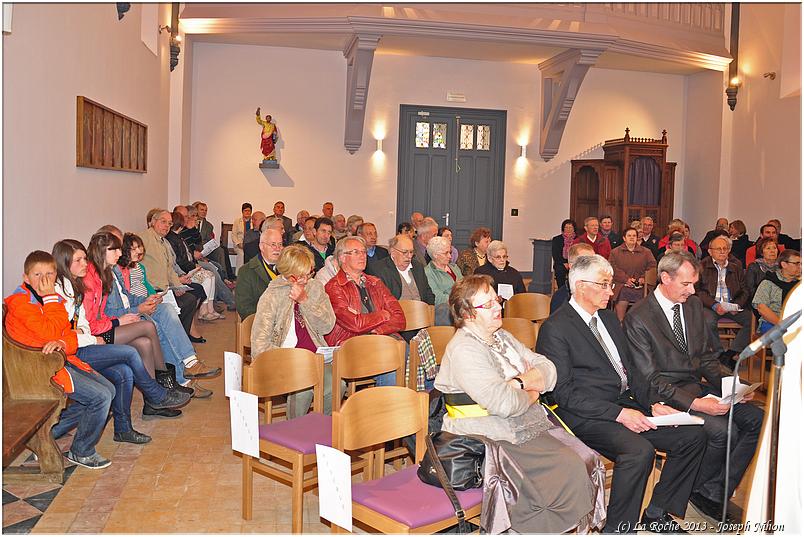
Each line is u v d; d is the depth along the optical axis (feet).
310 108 40.47
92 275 15.11
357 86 38.24
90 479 12.93
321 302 14.19
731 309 22.44
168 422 16.42
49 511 11.53
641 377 12.18
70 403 13.98
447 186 42.83
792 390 6.82
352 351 12.50
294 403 13.14
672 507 11.44
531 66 42.96
